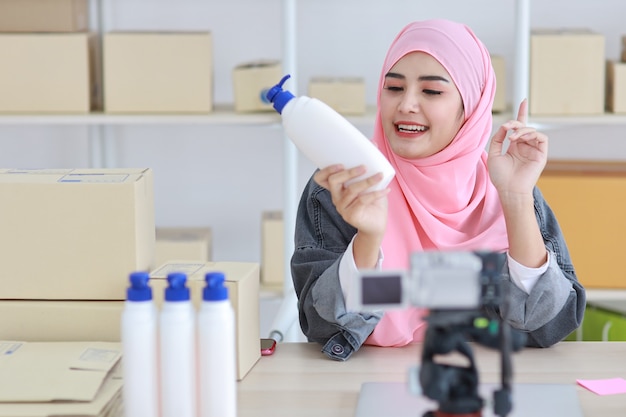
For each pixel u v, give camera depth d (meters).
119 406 1.35
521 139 1.75
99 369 1.39
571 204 3.13
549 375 1.55
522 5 3.02
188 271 1.59
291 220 3.13
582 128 3.56
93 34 3.25
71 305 1.59
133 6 3.54
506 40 3.54
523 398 1.41
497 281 1.08
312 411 1.40
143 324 1.20
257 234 3.67
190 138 3.62
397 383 1.49
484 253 1.09
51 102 3.11
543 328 1.72
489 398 1.26
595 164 3.40
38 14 3.10
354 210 1.51
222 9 3.55
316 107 1.46
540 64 3.08
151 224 1.71
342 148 1.46
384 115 1.85
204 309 1.22
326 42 3.56
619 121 3.07
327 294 1.64
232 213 3.66
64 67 3.10
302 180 3.62
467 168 1.90
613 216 3.13
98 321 1.58
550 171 3.23
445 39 1.83
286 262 3.12
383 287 1.07
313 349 1.72
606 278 3.16
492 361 1.63
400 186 1.92
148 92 3.12
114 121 3.08
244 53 3.57
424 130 1.83
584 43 3.07
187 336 1.21
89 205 1.59
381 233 1.57
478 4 3.53
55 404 1.29
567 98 3.09
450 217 1.91
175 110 3.12
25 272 1.61
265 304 3.59
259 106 3.14
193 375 1.22
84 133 3.61
